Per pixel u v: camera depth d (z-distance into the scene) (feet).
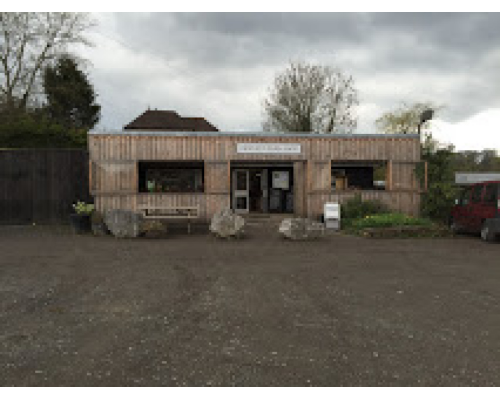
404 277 22.02
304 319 15.07
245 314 15.60
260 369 10.94
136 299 17.51
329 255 28.81
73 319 14.89
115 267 24.12
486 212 36.14
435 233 39.06
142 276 21.84
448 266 25.08
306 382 10.23
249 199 60.13
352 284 20.42
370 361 11.49
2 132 54.95
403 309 16.39
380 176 95.14
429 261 26.71
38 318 14.97
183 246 32.42
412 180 48.16
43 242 33.53
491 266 25.13
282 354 11.93
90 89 108.47
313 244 34.04
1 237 36.17
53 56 82.17
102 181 42.65
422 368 11.07
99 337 13.15
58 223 45.14
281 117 99.04
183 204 44.09
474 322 14.87
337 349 12.32
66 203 45.34
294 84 98.22
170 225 43.29
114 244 32.94
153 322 14.62
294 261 26.45
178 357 11.66
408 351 12.21
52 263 25.07
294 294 18.48
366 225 40.78
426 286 20.08
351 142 47.24
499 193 35.09
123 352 11.98
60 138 57.31
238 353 11.96
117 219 36.68
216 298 17.72
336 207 43.86
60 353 11.88
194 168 53.62
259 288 19.48
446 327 14.32
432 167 48.47
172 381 10.23
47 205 45.14
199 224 44.16
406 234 38.93
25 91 80.64
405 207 47.91
